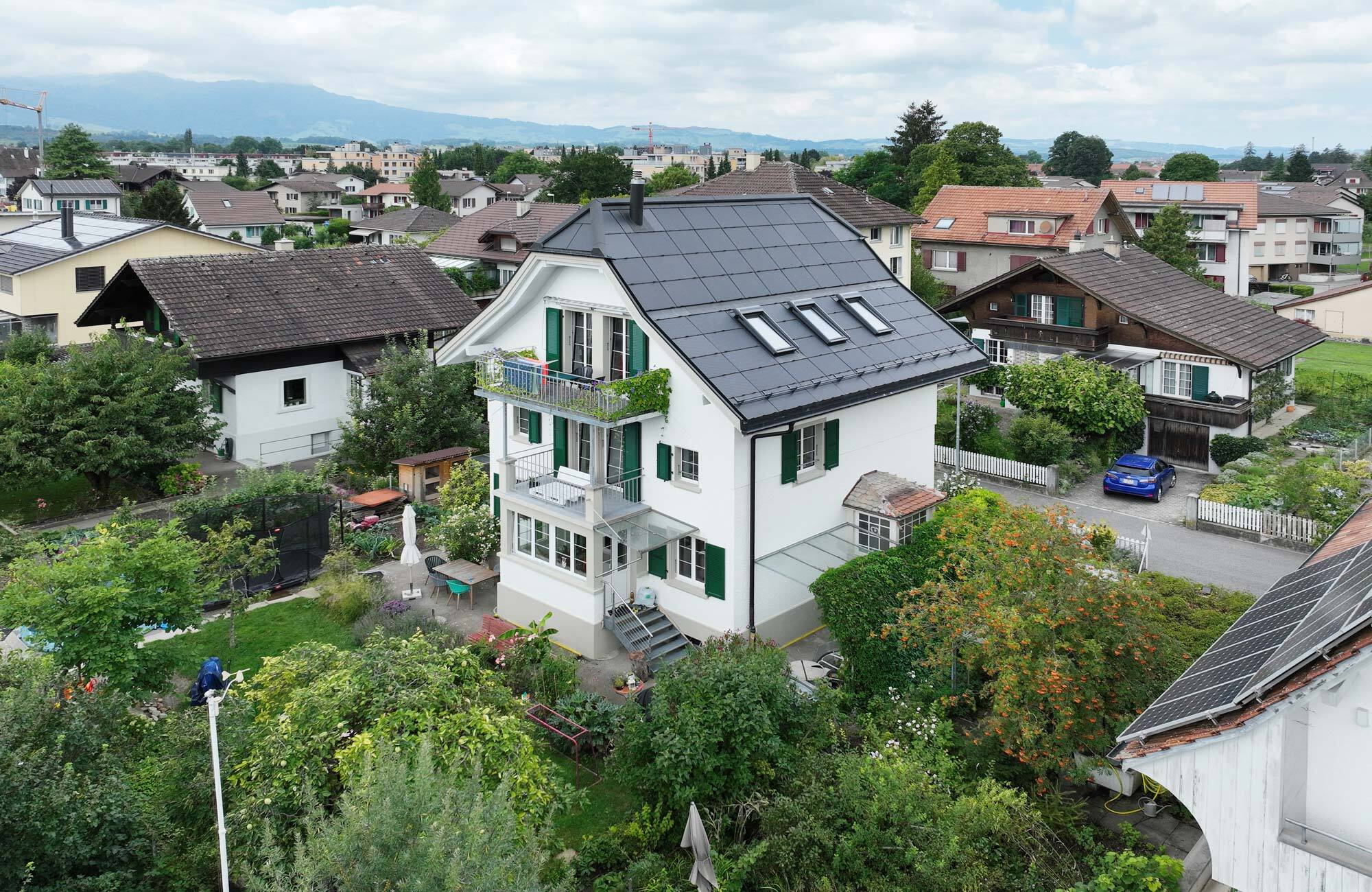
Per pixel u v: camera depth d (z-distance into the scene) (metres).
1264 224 93.38
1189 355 40.88
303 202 177.50
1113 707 18.05
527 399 26.11
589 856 17.38
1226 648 14.98
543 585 26.58
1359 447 40.12
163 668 20.67
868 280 30.31
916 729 19.91
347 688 16.02
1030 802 17.86
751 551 24.72
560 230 26.70
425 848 10.96
